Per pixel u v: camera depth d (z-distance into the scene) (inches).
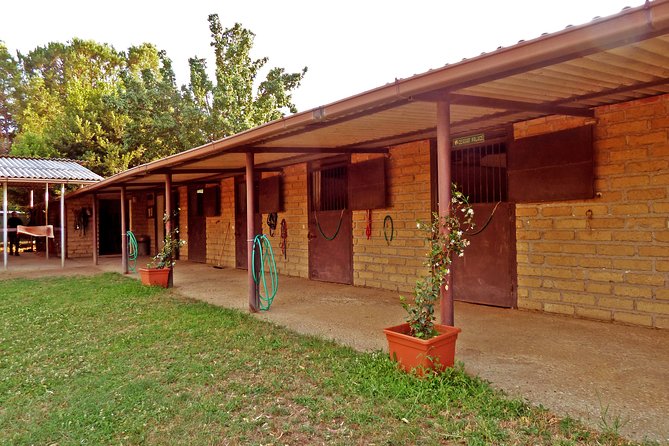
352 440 99.1
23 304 264.1
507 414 107.1
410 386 122.4
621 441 93.4
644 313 178.9
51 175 495.2
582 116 189.3
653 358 144.3
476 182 241.4
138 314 228.4
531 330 182.1
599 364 140.3
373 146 279.3
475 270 240.1
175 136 718.5
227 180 458.3
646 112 177.2
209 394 126.3
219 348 168.1
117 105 706.8
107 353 165.0
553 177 203.6
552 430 99.5
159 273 319.3
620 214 184.9
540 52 99.0
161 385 133.3
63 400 125.0
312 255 351.9
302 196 359.9
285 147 249.1
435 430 101.3
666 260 172.6
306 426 106.5
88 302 264.5
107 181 391.9
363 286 307.9
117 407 118.5
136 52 1090.7
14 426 111.0
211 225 490.3
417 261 269.6
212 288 318.0
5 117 1190.9
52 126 852.0
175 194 566.3
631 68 129.3
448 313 140.6
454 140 247.8
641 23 83.7
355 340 175.9
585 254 196.2
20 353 168.9
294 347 166.7
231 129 690.2
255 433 104.3
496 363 143.6
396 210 281.9
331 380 131.5
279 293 289.4
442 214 139.3
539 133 210.2
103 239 665.6
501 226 228.1
